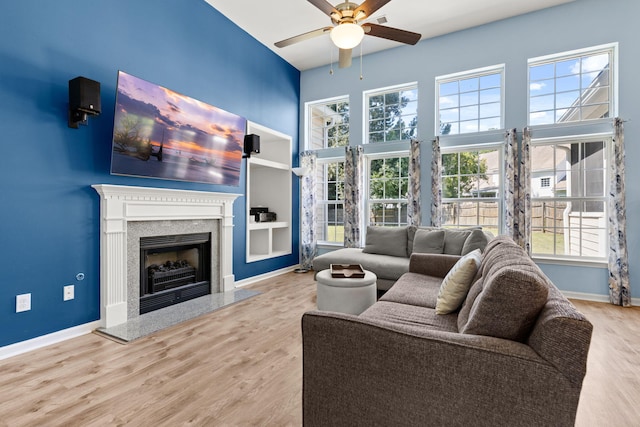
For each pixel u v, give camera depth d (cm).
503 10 396
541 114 410
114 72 287
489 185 440
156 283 327
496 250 197
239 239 433
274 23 422
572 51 382
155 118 298
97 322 273
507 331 106
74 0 260
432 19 414
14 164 227
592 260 380
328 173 571
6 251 223
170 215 328
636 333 271
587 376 202
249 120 448
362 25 279
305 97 566
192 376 198
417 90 480
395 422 107
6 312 224
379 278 373
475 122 449
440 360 102
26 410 164
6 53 223
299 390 184
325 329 118
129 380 193
